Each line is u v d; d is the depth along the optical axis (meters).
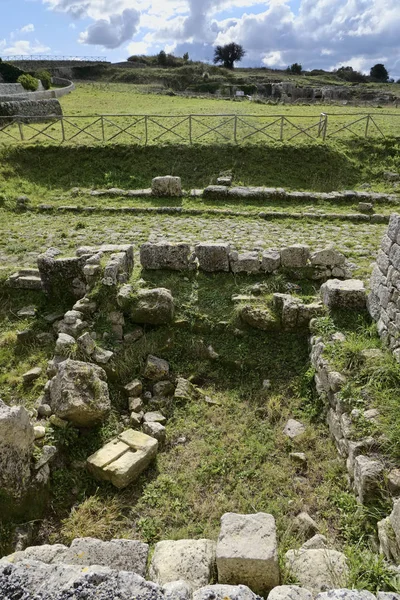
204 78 56.56
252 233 10.92
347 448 5.04
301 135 17.94
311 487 5.12
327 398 5.86
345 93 45.47
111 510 4.88
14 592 2.85
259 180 15.11
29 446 4.87
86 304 7.25
